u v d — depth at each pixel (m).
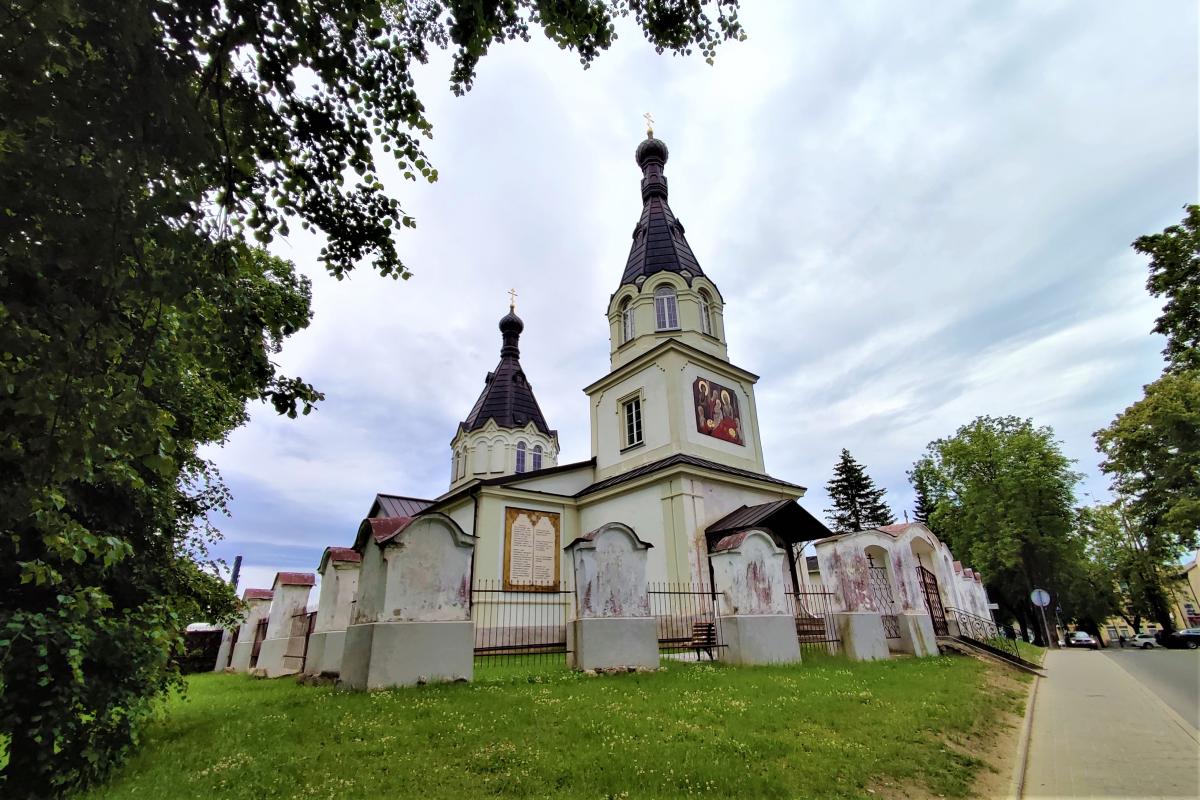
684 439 20.03
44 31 3.18
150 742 6.52
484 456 32.31
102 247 3.43
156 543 7.29
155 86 3.54
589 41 6.15
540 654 14.10
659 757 5.72
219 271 4.38
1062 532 36.56
